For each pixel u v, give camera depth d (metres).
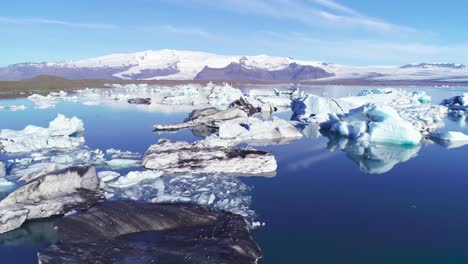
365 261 11.51
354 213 15.15
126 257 10.64
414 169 21.88
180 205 14.62
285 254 11.83
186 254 10.84
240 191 17.44
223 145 22.83
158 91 90.25
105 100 64.06
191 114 38.34
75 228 12.51
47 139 25.81
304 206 15.84
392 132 28.77
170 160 20.70
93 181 16.97
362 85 169.88
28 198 14.53
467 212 15.34
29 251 11.81
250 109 48.69
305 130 35.09
